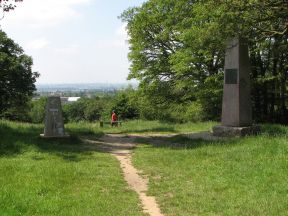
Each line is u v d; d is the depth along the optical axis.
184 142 19.05
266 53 30.11
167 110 38.97
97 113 74.06
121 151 17.42
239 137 18.30
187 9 35.12
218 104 33.94
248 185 10.35
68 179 11.26
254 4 17.70
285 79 30.20
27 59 52.88
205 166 12.81
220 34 18.95
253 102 31.92
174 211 8.81
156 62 36.88
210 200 9.45
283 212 8.30
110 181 11.37
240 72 19.41
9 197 8.88
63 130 19.19
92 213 8.37
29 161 13.64
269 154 13.06
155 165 13.81
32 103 68.88
